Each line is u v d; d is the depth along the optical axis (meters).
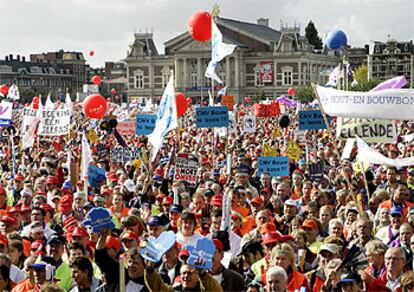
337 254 15.71
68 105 48.38
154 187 27.27
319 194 23.56
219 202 20.58
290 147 36.31
